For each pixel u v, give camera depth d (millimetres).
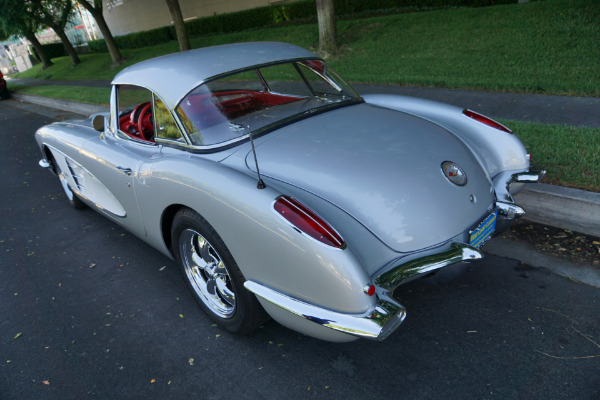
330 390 2145
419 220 2074
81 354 2604
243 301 2254
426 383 2115
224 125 2604
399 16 11609
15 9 17047
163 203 2525
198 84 2617
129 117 3266
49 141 4059
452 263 2027
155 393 2262
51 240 4141
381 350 2355
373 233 2004
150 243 3107
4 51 34688
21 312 3090
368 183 2117
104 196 3461
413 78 7266
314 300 1878
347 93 3223
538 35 7855
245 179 2076
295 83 2992
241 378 2287
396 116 2814
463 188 2277
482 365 2178
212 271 2574
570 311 2473
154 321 2828
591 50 6777
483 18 9547
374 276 1953
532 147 4082
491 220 2371
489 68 7129
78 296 3205
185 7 22078
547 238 3184
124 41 25766
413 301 2699
